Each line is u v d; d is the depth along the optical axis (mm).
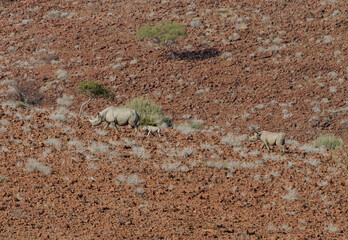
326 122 121625
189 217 43062
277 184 54594
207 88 141500
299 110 128000
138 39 166750
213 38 175125
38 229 37625
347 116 123938
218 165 59500
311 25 176500
